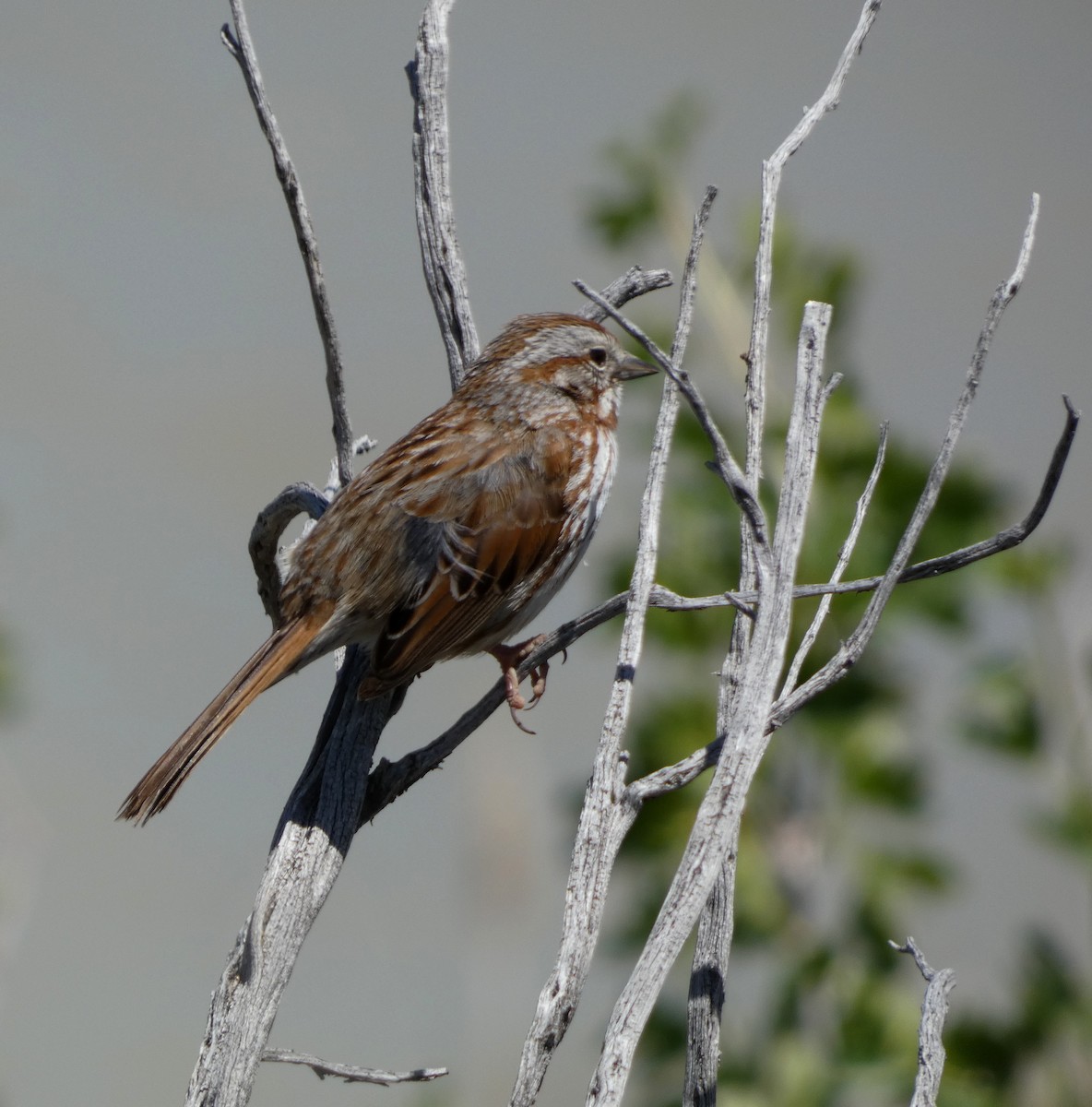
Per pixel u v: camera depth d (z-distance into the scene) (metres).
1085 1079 7.62
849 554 5.59
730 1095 7.41
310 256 7.10
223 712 7.77
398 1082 5.77
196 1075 5.70
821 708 8.16
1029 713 8.08
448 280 7.78
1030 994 7.79
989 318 5.18
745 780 4.72
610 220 9.01
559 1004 4.91
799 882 8.11
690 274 5.87
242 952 5.86
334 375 7.40
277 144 6.86
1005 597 8.20
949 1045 7.69
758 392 5.89
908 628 8.25
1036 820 7.96
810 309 5.16
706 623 8.45
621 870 8.39
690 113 9.01
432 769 6.51
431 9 7.77
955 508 8.32
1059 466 5.20
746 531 5.87
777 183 5.91
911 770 8.18
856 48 6.04
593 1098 4.49
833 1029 7.73
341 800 6.32
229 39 6.81
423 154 7.72
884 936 8.05
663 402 5.84
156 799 7.47
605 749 5.25
